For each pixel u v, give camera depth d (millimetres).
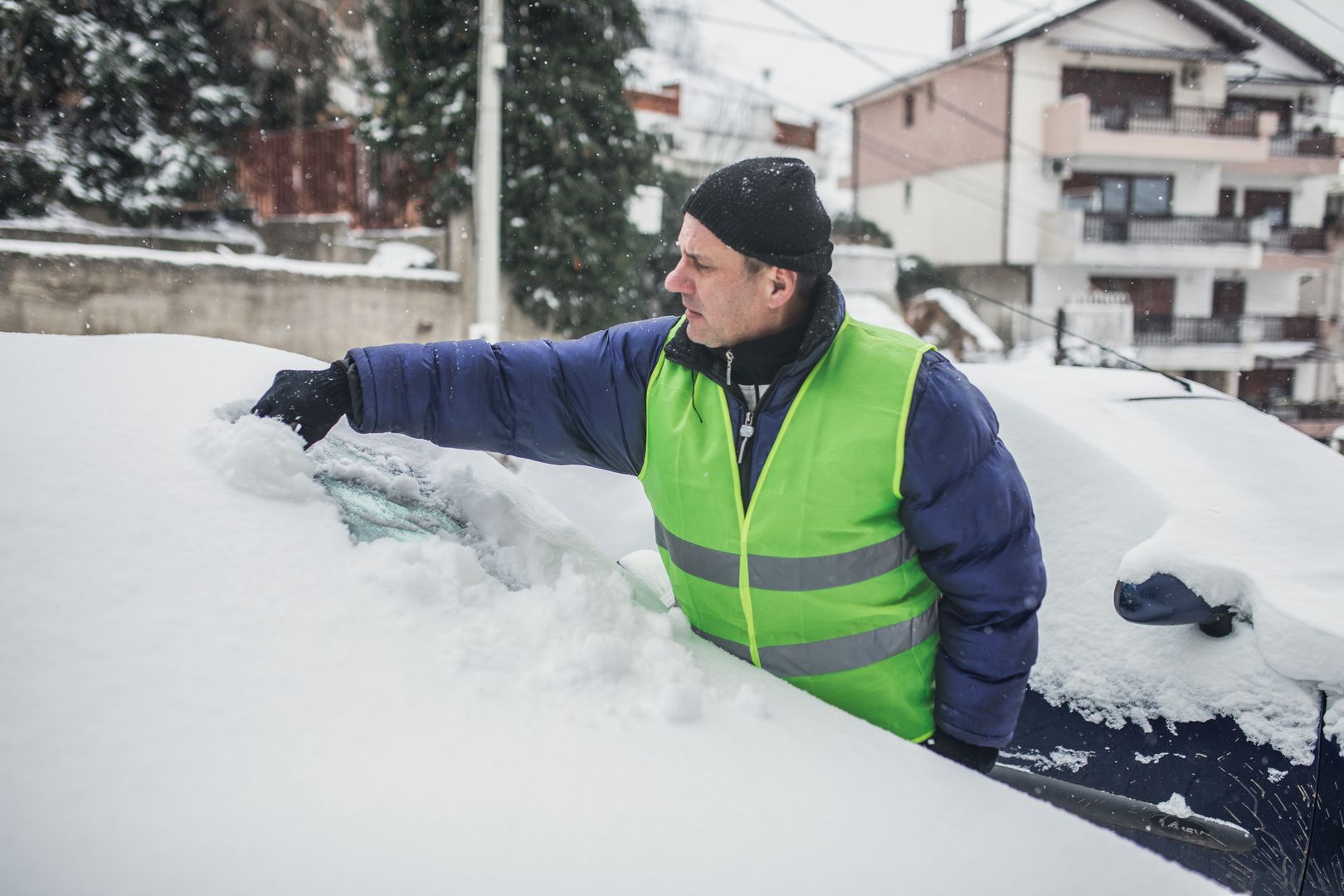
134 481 1076
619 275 11031
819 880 831
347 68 11172
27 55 8273
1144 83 22844
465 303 9422
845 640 1362
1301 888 1883
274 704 866
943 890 859
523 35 10500
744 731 1047
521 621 1125
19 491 989
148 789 748
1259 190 24250
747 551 1348
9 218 8078
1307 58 23391
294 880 702
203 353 1508
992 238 23078
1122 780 2178
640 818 850
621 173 10969
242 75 10055
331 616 1002
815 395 1318
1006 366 3262
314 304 8305
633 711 1017
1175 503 2355
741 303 1277
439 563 1158
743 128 20781
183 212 9180
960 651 1384
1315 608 1983
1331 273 24531
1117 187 22922
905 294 23156
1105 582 2396
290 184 10594
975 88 23203
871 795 982
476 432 1431
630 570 1745
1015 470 1379
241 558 1029
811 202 1288
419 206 10617
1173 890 952
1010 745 2363
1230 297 24047
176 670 864
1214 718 2090
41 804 710
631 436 1489
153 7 9227
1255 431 2863
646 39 11594
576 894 750
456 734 901
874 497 1305
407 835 767
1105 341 21438
